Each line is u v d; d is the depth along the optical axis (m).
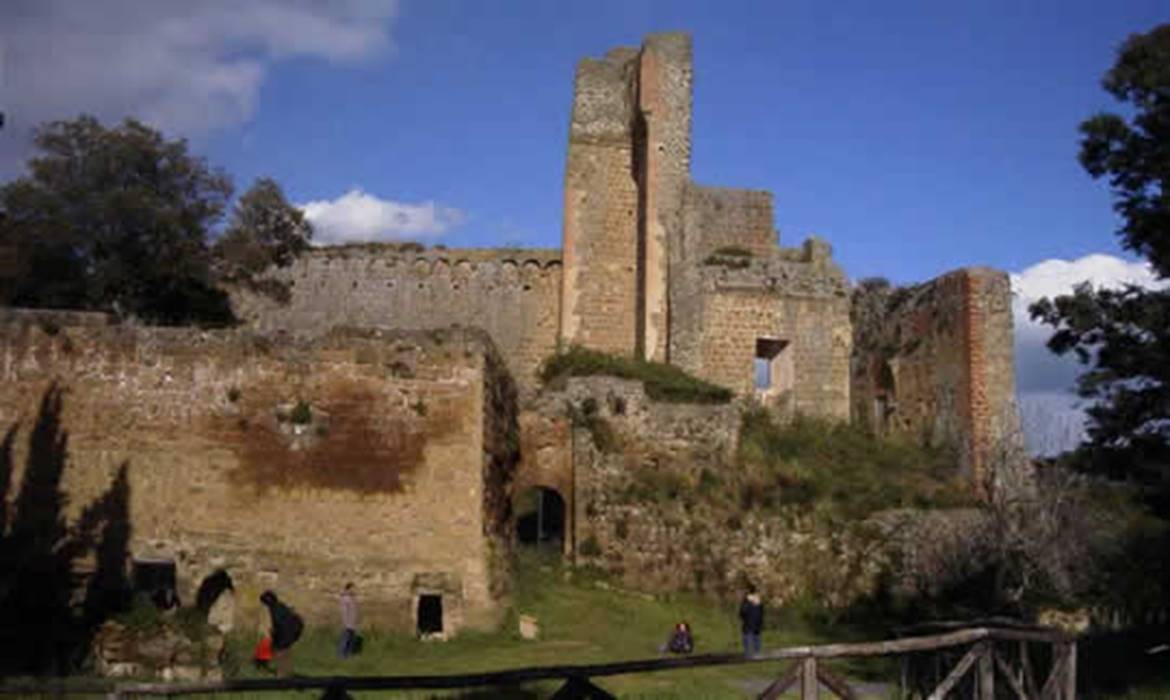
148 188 32.69
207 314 35.81
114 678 17.22
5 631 20.67
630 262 42.66
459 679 10.30
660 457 32.38
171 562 22.88
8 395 23.39
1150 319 18.94
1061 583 26.17
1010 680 12.45
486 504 24.66
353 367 24.20
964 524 28.88
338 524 23.36
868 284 39.28
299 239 39.06
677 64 41.84
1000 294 33.03
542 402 32.75
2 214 31.11
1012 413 32.19
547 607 26.25
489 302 42.50
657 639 24.52
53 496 23.00
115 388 23.64
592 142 43.47
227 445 23.53
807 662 11.06
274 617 18.08
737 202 42.44
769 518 30.41
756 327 38.59
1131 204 19.59
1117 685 16.75
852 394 38.97
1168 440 19.27
